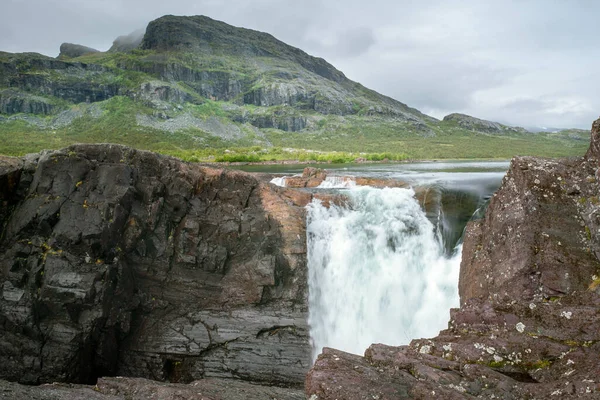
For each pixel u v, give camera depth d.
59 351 17.19
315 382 8.06
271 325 20.16
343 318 21.31
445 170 49.62
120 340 19.50
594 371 7.18
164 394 10.91
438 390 7.41
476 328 9.72
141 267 20.09
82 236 17.95
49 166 19.33
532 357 8.34
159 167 21.30
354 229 22.27
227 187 22.22
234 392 12.56
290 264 20.92
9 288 17.45
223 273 20.83
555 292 11.55
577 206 12.83
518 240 12.85
